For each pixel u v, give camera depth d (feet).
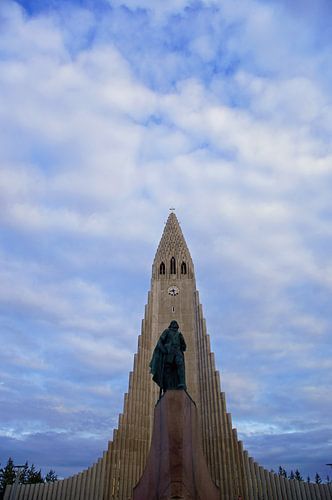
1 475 214.69
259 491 146.20
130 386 170.60
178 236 233.96
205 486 74.54
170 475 60.49
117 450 154.30
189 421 68.49
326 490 147.84
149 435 163.12
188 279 211.20
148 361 182.19
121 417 161.68
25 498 149.48
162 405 68.85
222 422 160.04
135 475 150.82
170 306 201.46
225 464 151.02
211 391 169.17
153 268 219.00
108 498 143.95
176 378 74.23
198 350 183.93
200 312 195.42
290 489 147.54
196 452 70.18
